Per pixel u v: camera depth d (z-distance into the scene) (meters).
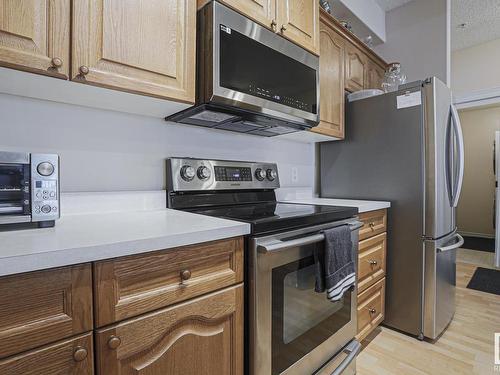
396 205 1.90
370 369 1.53
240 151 1.77
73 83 0.91
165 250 0.76
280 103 1.40
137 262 0.71
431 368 1.53
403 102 1.87
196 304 0.82
